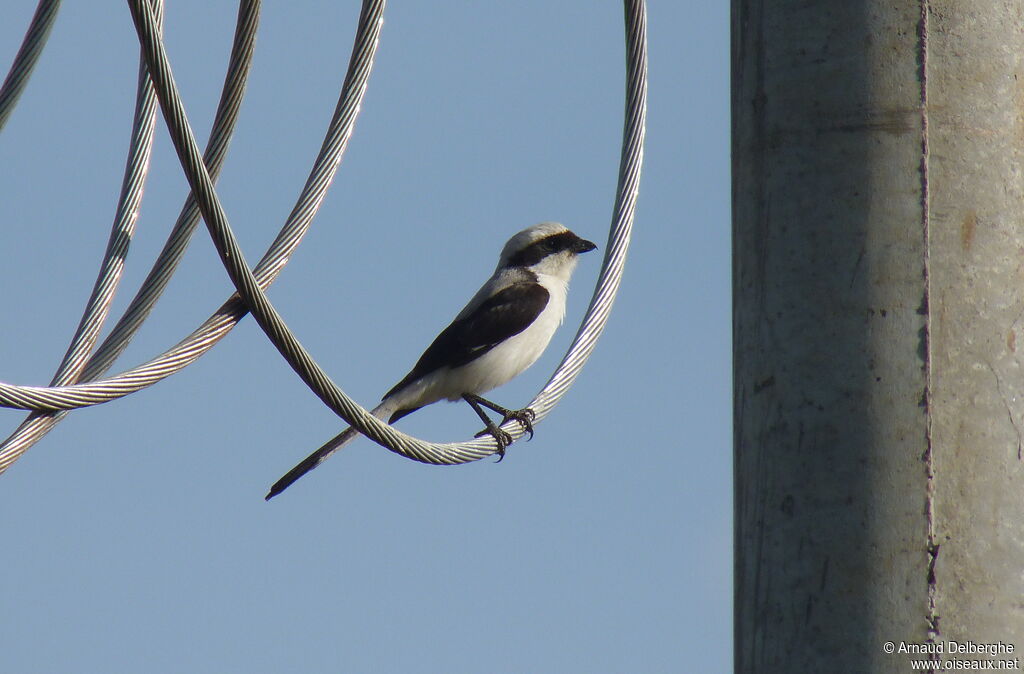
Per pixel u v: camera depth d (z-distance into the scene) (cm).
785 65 818
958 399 743
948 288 756
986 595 720
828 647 730
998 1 795
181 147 791
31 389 922
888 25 789
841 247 776
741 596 786
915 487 734
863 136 783
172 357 991
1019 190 777
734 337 833
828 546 743
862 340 760
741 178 841
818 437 759
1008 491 736
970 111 776
